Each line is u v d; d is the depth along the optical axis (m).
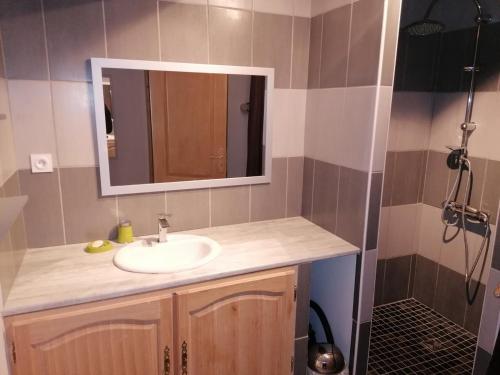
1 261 1.31
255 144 2.12
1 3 1.56
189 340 1.58
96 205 1.86
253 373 1.77
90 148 1.80
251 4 1.95
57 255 1.73
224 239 1.96
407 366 2.29
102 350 1.45
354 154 1.85
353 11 1.78
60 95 1.71
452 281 2.62
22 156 1.70
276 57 2.07
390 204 2.64
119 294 1.43
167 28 1.82
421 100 2.54
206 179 2.05
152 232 2.00
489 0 2.18
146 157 1.90
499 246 1.36
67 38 1.67
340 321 2.05
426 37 2.44
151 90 1.84
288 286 1.73
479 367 1.46
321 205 2.13
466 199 2.42
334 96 1.96
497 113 2.20
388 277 2.82
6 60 1.60
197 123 1.96
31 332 1.32
